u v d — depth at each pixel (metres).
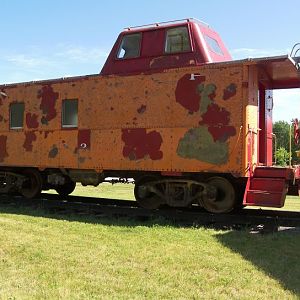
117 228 8.92
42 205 12.30
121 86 11.01
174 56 10.59
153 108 10.52
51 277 5.64
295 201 18.62
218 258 6.61
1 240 7.55
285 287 5.34
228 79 9.64
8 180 13.84
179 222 9.84
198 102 9.95
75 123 11.80
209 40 11.02
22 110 12.91
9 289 5.16
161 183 10.81
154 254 6.79
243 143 9.42
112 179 11.70
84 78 11.62
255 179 9.63
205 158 9.81
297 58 9.91
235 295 5.07
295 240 7.79
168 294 5.07
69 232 8.48
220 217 9.69
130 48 11.24
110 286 5.33
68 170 12.19
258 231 8.82
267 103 11.48
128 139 10.83
